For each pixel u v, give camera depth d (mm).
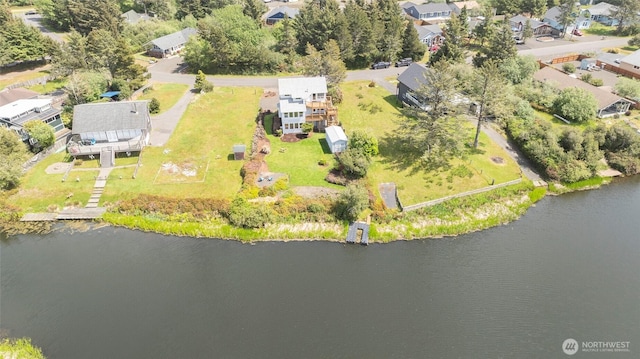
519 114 77312
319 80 80188
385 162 67750
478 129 68875
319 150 71062
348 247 53688
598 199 61969
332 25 109438
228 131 77438
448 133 65125
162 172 65625
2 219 58219
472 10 146125
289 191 60719
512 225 57219
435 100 64375
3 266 50688
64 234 55969
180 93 93500
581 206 60500
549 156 66375
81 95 83062
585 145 67312
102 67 93062
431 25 128750
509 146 72000
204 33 105812
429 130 65625
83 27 123312
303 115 74812
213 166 67188
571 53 114750
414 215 57625
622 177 66938
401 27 113375
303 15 115812
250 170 64375
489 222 57375
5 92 81875
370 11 121625
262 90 96062
